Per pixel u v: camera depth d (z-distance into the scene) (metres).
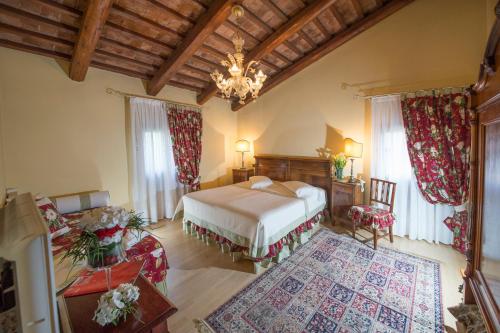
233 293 2.21
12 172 2.69
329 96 4.08
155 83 3.68
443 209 3.07
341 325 1.82
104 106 3.43
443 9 2.96
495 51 1.27
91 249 1.07
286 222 2.88
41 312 0.64
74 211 3.05
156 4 2.49
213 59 3.77
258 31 3.29
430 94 2.99
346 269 2.57
